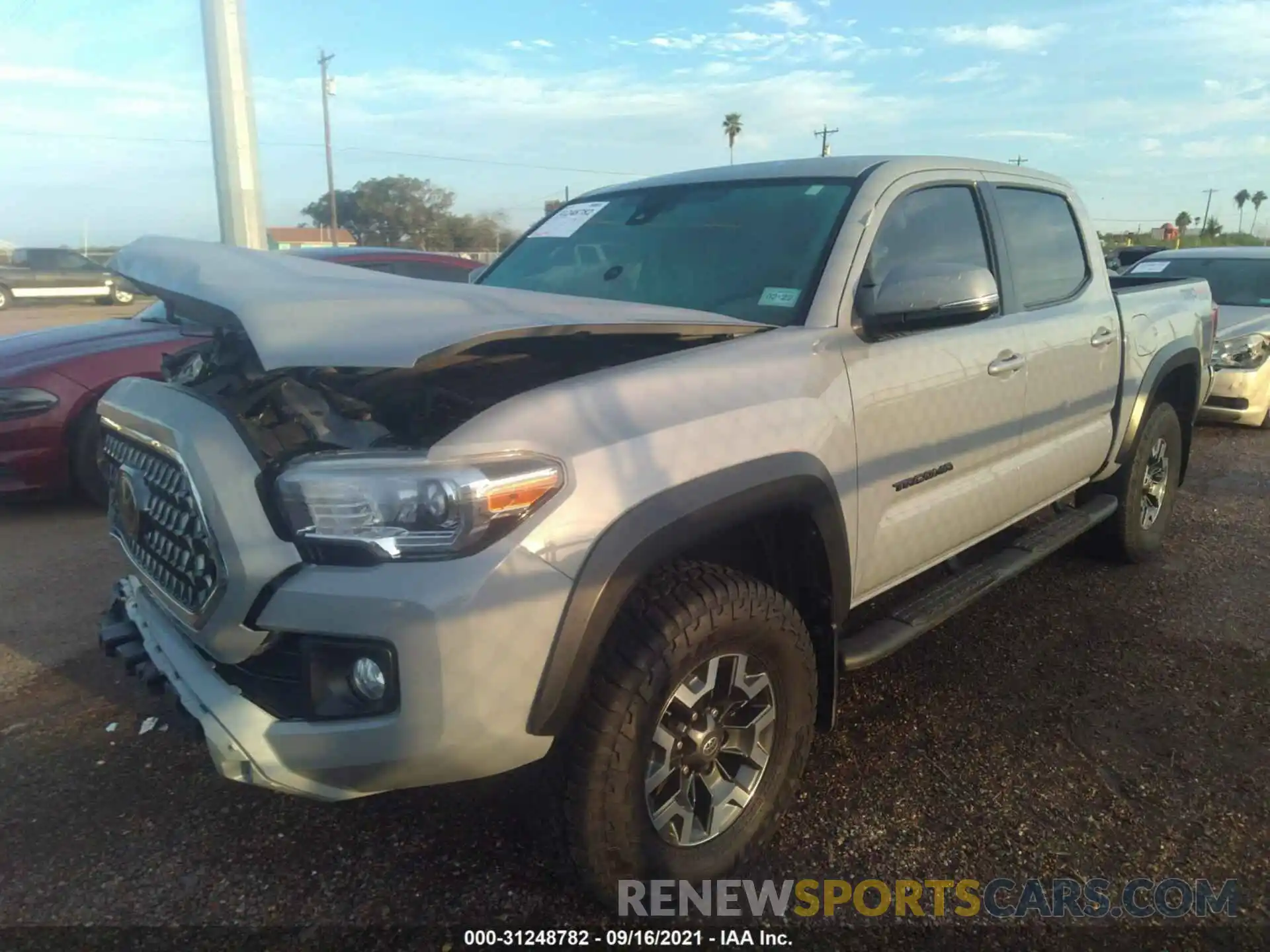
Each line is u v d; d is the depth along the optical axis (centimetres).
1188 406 518
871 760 315
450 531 195
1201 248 1069
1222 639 410
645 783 226
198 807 290
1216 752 320
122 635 276
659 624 219
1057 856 268
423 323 211
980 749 322
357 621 194
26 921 241
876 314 285
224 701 214
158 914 244
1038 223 405
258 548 203
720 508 230
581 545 205
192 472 210
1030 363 362
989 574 359
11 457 558
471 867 262
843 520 274
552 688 204
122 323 645
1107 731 333
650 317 245
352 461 200
